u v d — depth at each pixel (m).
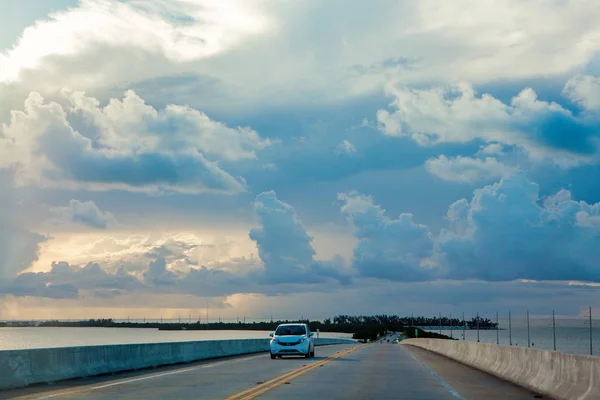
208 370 26.78
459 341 39.12
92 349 23.80
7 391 17.81
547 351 18.98
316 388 19.00
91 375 23.02
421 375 25.03
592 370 15.38
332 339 94.62
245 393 17.41
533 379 19.72
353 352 51.12
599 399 14.45
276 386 19.48
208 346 37.91
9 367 18.80
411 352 53.50
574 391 16.16
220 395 16.86
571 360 16.89
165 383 20.38
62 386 19.30
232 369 27.44
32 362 19.97
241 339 45.53
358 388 19.16
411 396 17.20
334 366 30.12
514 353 23.16
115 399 15.89
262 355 42.34
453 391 18.73
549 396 17.56
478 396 17.47
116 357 25.62
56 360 21.31
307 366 29.86
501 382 22.27
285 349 37.31
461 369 29.41
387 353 49.44
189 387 19.03
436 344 55.44
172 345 31.97
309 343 38.59
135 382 20.73
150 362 28.69
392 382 21.50
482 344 30.38
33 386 19.28
